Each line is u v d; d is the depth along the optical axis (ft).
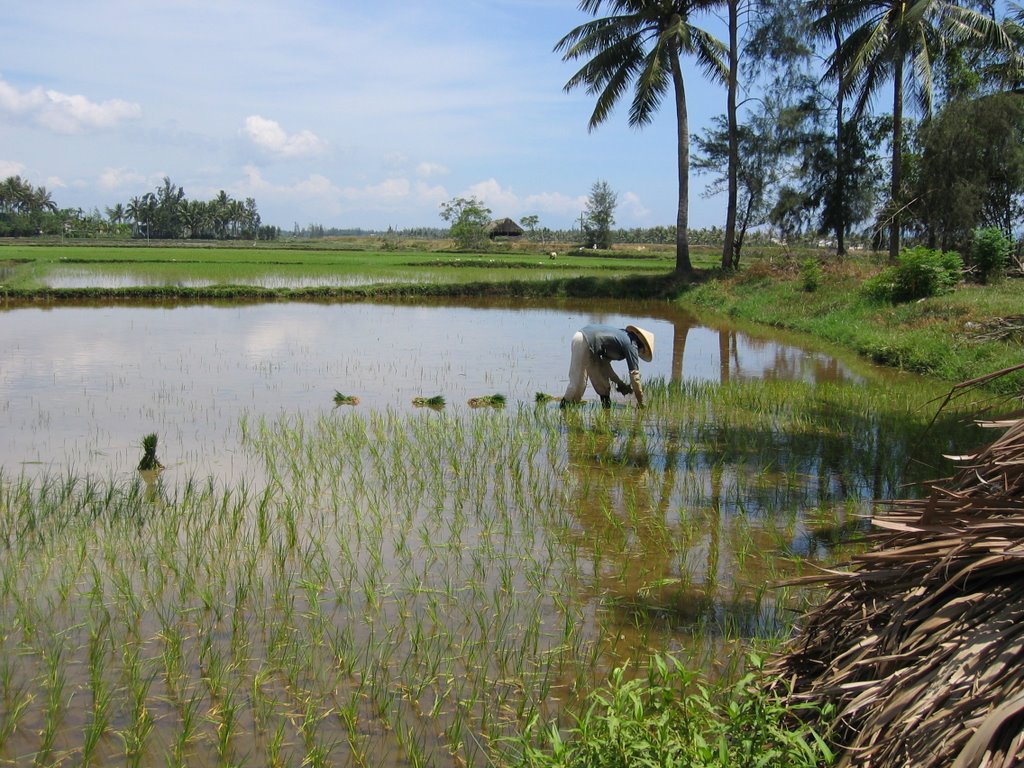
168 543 18.22
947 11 71.36
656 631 14.98
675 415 32.50
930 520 10.81
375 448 27.20
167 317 65.05
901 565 10.75
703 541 19.38
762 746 9.88
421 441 27.84
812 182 93.50
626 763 9.74
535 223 279.49
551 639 14.65
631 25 85.35
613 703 10.83
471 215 226.79
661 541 19.35
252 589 16.34
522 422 31.01
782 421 31.42
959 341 44.68
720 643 14.55
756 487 23.32
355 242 290.76
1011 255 20.76
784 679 11.32
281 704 12.61
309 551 18.37
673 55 88.58
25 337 52.26
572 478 24.04
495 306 80.64
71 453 26.43
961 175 75.41
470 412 33.37
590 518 20.85
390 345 52.39
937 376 42.80
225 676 13.30
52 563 17.39
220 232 335.06
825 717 10.10
